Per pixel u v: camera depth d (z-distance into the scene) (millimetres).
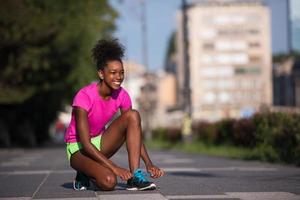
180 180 12812
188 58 47062
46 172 16234
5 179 13945
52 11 51906
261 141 23875
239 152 27438
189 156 28016
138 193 9703
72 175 14891
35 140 73812
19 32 44219
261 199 9211
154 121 107062
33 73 49094
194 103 166750
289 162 20188
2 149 48688
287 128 20750
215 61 169625
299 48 41219
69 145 9961
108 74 9688
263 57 170250
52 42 48344
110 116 9961
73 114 9891
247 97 168375
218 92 168500
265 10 170875
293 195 9719
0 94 46938
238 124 28641
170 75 194750
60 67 51438
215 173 15297
